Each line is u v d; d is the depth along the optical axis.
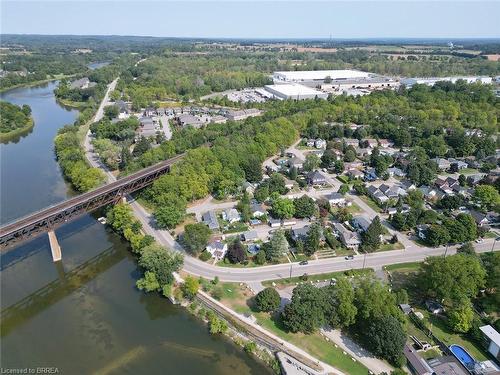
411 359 96.38
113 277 131.38
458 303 111.44
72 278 130.38
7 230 125.06
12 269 134.12
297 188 194.88
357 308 106.44
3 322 110.94
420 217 163.00
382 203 179.00
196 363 98.94
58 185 197.88
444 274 112.81
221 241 146.12
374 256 142.38
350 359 98.94
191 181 176.62
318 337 105.56
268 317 112.31
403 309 114.31
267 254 137.12
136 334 107.75
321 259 139.62
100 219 166.88
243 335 106.44
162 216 151.75
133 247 139.62
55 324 110.69
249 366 98.44
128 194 185.25
